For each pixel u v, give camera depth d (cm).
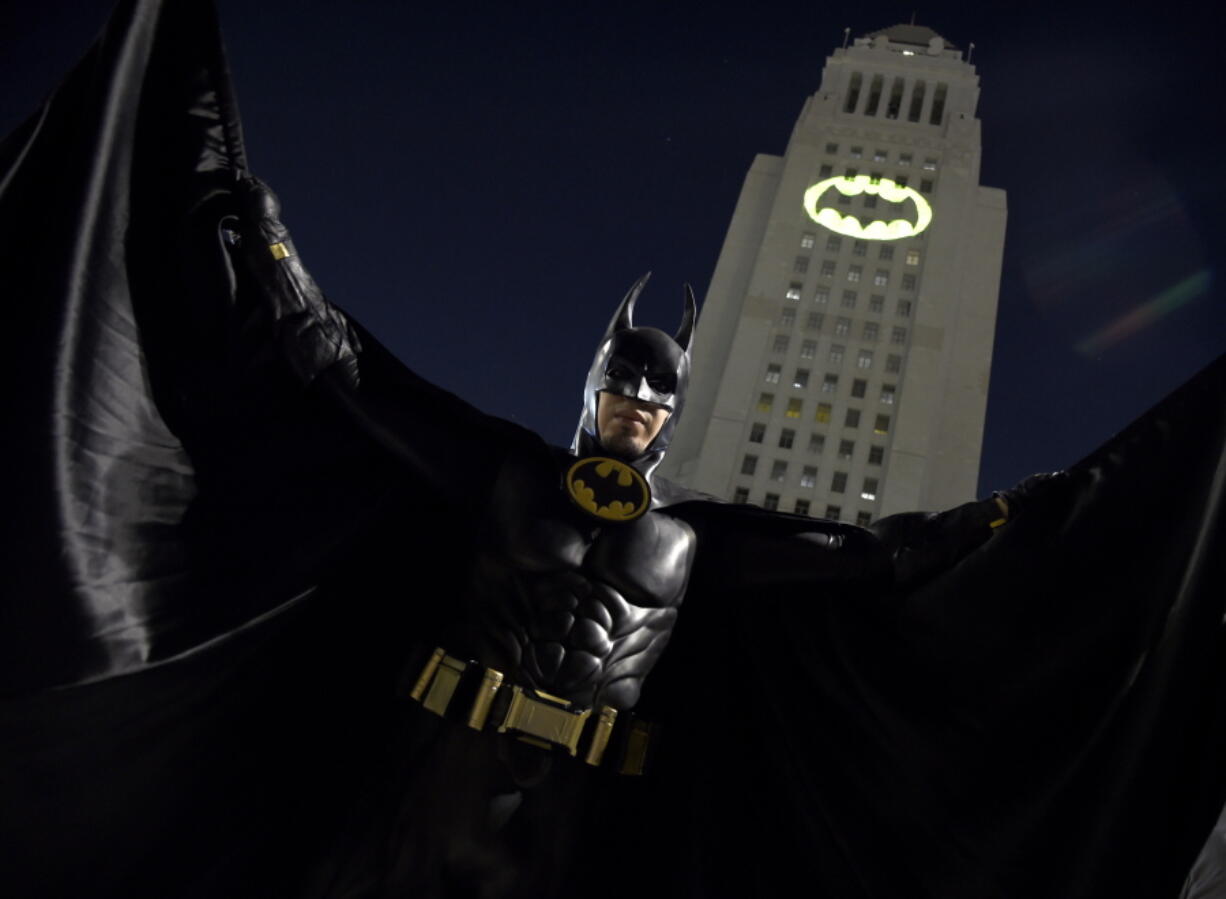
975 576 580
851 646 616
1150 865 521
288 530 586
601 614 547
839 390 7588
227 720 561
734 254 8500
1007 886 546
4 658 489
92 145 546
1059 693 559
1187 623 536
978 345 8138
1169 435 560
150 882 544
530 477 568
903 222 8000
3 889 515
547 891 527
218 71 600
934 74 9012
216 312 579
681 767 620
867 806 592
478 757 527
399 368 585
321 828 571
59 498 508
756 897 601
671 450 7700
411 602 623
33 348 520
